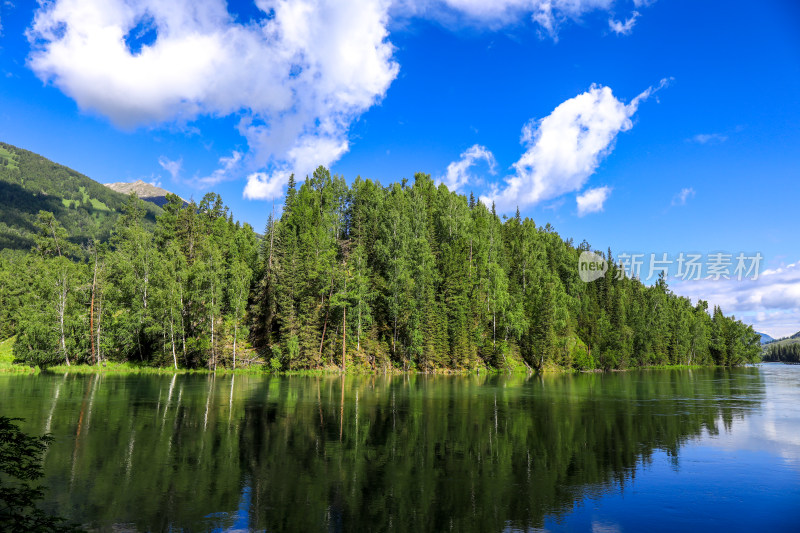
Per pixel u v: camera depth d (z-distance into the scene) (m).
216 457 24.92
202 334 84.94
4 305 105.00
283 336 84.25
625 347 135.12
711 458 26.55
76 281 86.50
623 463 25.34
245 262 107.06
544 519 17.55
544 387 68.94
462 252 118.75
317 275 90.12
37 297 84.69
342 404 45.03
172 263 89.31
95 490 19.66
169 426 32.56
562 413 42.03
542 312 112.94
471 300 107.50
